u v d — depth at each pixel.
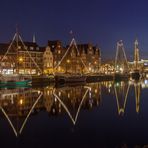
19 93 80.12
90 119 41.84
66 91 86.56
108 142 30.31
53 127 37.31
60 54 155.38
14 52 129.88
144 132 33.91
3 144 30.39
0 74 108.12
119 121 40.12
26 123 39.81
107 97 70.06
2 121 41.38
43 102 60.94
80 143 30.25
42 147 29.25
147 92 81.56
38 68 140.75
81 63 172.62
